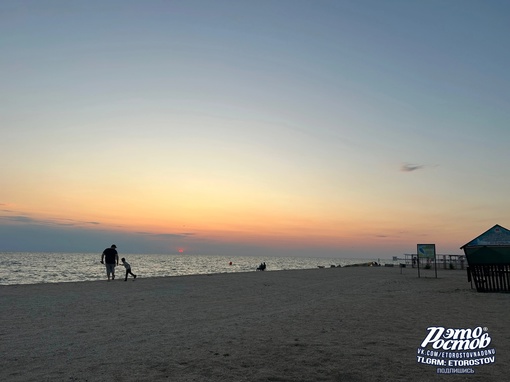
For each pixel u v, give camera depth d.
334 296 17.23
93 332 9.50
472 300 15.30
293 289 20.48
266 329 9.79
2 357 7.29
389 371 6.35
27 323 10.68
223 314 12.27
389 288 20.94
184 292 18.66
